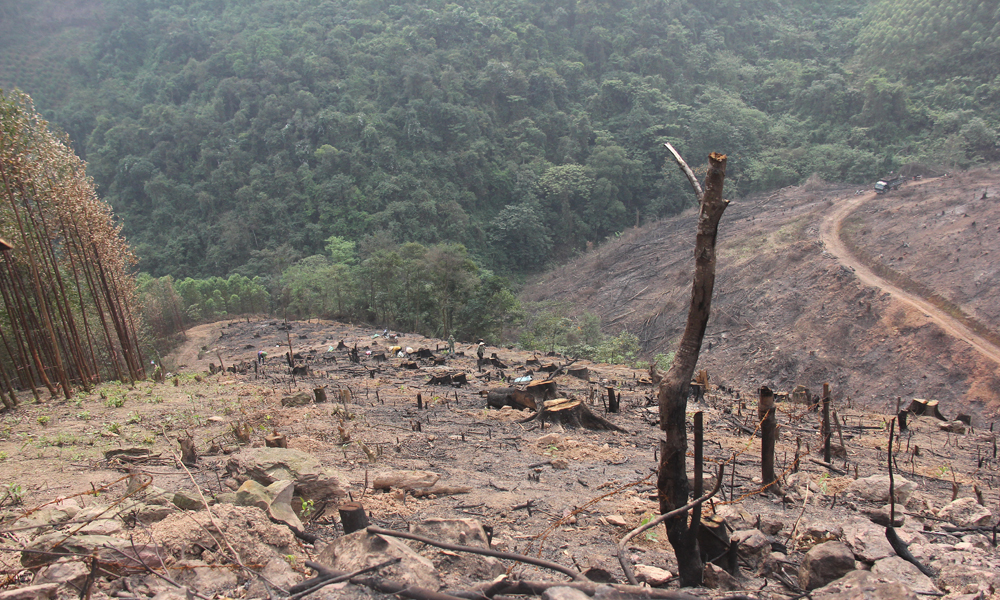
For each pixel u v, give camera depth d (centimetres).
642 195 9506
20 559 409
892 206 5375
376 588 322
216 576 382
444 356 2433
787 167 8319
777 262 5116
